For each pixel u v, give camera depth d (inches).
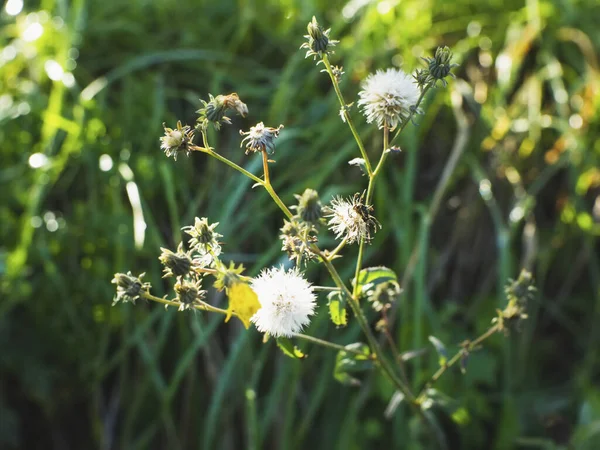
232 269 9.9
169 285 18.0
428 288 18.6
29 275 18.5
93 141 19.1
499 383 18.2
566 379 18.9
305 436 17.8
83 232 18.6
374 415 17.8
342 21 21.0
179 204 19.0
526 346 18.2
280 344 11.1
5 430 17.8
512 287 12.2
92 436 18.9
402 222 17.9
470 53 21.3
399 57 20.7
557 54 21.5
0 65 21.0
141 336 17.5
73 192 19.8
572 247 19.4
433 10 22.2
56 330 18.3
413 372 17.3
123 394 18.4
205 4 23.2
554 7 21.4
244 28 21.5
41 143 19.7
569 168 19.3
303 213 9.7
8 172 19.4
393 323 17.9
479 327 18.1
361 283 11.2
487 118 19.4
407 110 10.3
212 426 16.3
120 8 22.9
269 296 10.0
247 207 18.1
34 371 17.8
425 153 20.1
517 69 20.5
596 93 19.6
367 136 19.0
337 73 10.6
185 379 18.3
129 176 18.2
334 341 17.5
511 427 17.2
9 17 23.5
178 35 22.6
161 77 20.7
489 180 19.4
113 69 21.8
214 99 10.3
